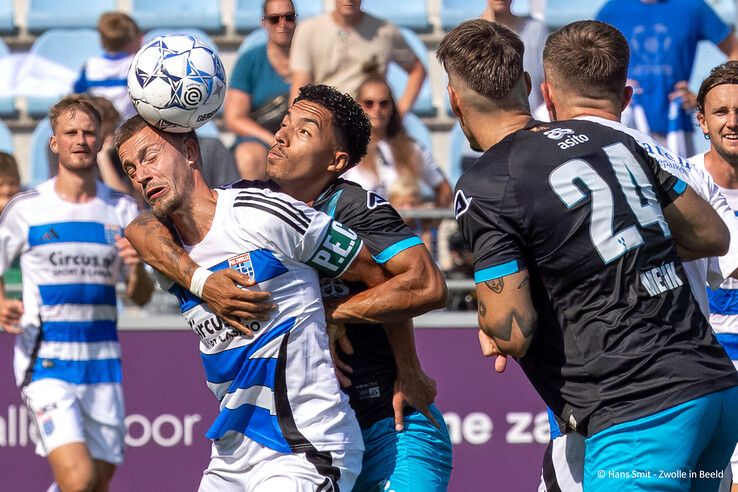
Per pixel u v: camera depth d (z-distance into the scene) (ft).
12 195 61.93
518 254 29.12
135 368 57.88
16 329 53.16
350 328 32.48
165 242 29.40
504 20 64.95
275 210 29.07
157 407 57.72
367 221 31.42
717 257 35.81
